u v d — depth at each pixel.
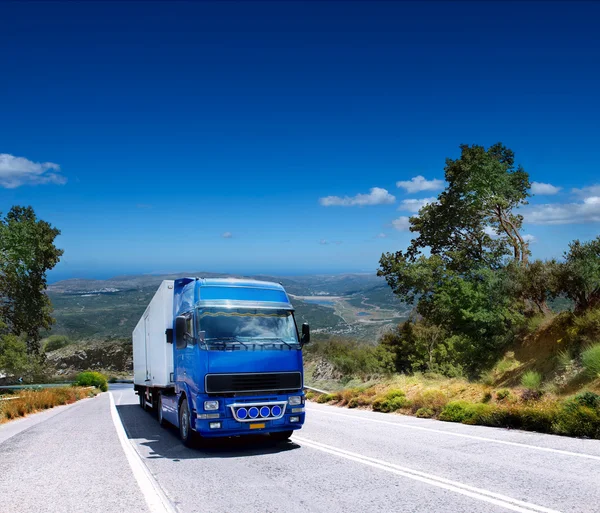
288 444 10.05
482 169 26.12
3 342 44.59
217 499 5.91
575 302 16.81
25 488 6.50
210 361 9.13
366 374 30.47
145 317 16.27
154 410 17.05
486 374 18.28
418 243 29.77
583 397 10.39
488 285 21.28
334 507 5.50
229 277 10.91
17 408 19.39
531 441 9.34
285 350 9.77
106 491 6.29
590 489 5.88
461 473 6.96
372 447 9.43
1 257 46.66
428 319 26.91
